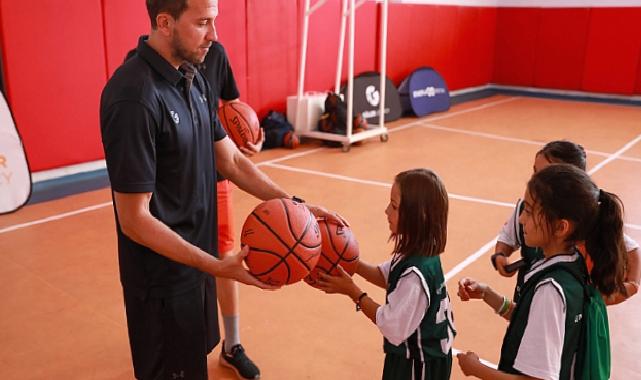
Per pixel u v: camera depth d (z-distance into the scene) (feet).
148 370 6.23
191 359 6.26
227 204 8.68
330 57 27.20
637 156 22.74
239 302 11.04
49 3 17.42
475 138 25.85
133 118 5.23
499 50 41.65
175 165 5.74
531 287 5.14
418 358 5.93
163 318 6.03
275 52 24.39
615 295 6.26
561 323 4.85
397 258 6.08
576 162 7.18
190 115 5.82
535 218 5.20
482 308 10.89
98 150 19.51
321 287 6.66
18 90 17.22
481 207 16.53
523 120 30.35
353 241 6.66
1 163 15.37
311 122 24.21
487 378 5.32
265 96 24.40
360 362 9.16
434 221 5.76
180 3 5.22
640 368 8.98
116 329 10.00
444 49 36.19
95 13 18.47
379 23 30.07
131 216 5.37
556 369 4.81
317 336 9.91
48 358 9.14
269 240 5.91
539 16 39.70
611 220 5.11
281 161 21.29
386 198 17.10
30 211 15.61
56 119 18.24
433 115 31.65
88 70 18.67
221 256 8.78
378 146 24.09
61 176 18.78
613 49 37.68
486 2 39.73
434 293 5.83
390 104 29.32
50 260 12.60
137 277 5.95
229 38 22.47
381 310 5.89
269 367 8.99
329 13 26.63
